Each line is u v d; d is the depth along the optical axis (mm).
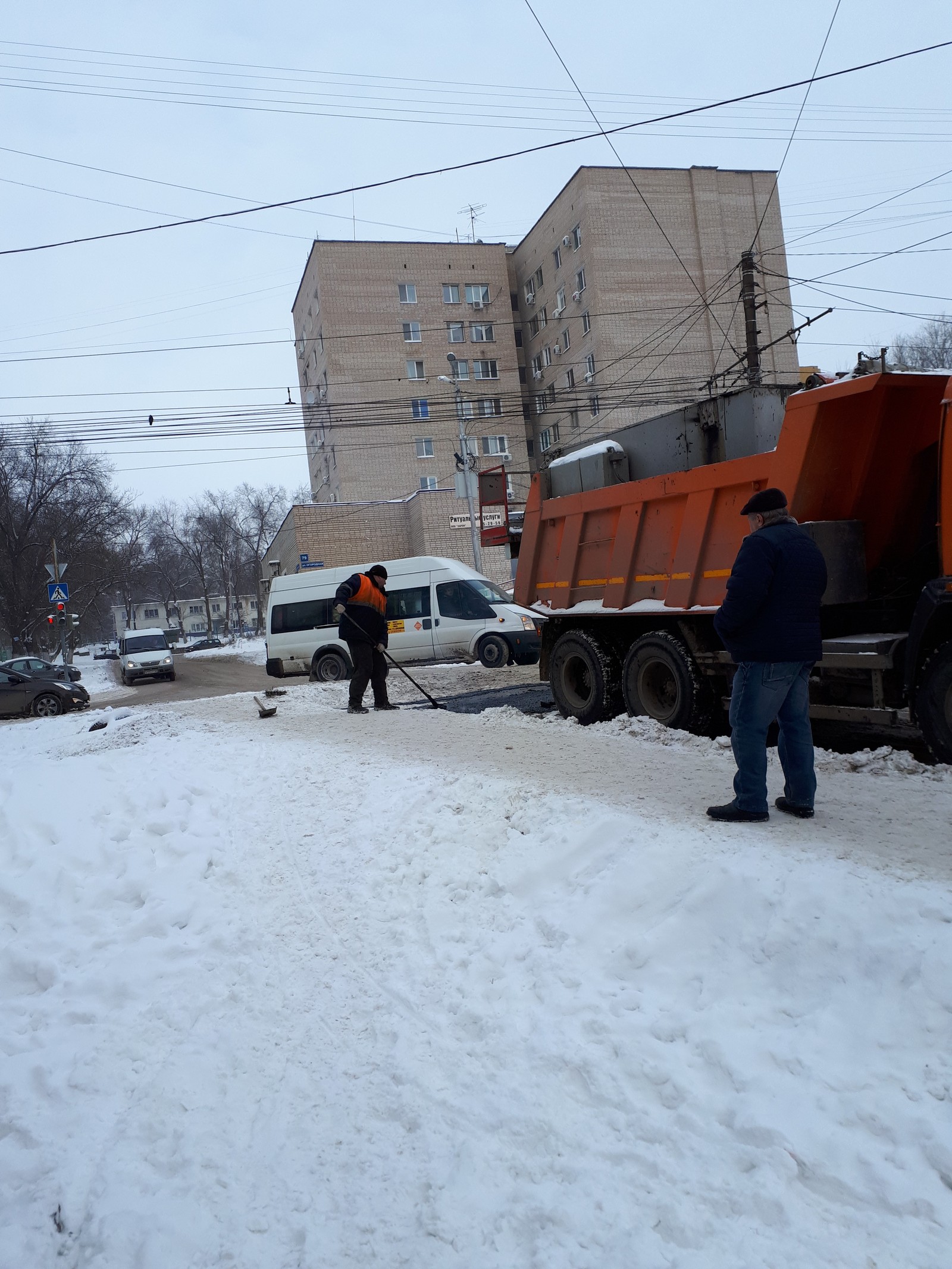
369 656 10562
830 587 6797
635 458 9477
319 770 7188
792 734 4703
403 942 4137
